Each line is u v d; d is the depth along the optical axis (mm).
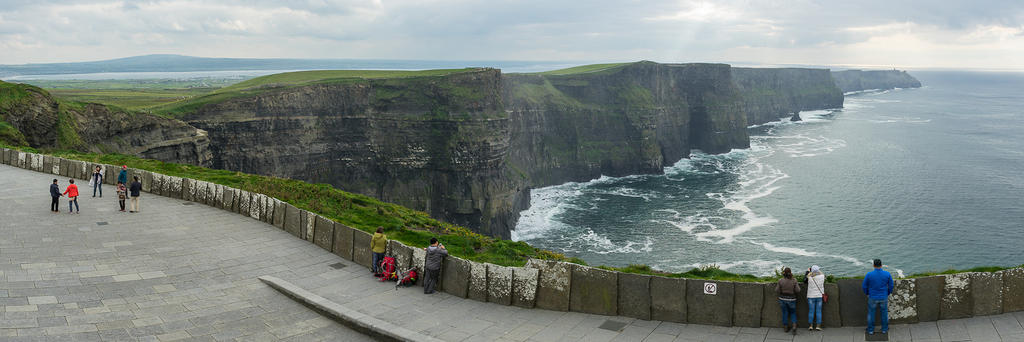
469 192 130000
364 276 25984
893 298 19719
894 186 143875
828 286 19953
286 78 162625
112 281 23750
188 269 25734
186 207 37031
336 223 28781
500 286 23094
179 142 99688
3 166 51781
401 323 21078
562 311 22344
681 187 153250
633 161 178375
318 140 125875
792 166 177625
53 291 22250
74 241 28891
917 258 90188
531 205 141375
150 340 18844
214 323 20547
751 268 86500
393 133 130375
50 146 74125
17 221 32250
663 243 102000
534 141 166750
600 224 118938
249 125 115938
